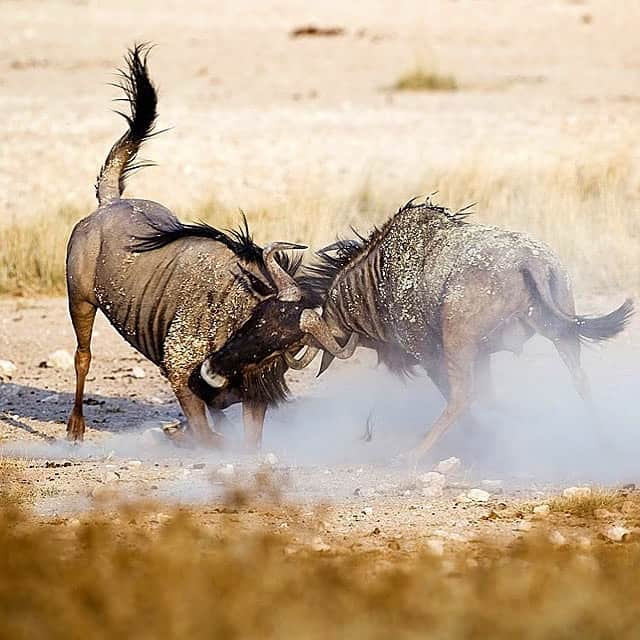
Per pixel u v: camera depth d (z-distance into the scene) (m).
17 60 126.75
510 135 88.06
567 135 87.00
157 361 39.28
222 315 37.22
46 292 59.16
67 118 97.25
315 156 82.31
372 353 49.50
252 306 36.97
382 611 22.42
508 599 22.80
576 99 106.50
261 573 24.16
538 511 30.58
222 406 38.12
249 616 22.16
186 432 38.50
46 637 21.78
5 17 157.62
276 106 104.50
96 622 22.17
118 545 27.02
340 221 62.00
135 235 38.97
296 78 121.12
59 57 129.12
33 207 68.12
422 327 35.88
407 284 35.81
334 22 161.75
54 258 59.78
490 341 35.31
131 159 42.28
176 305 37.72
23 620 22.20
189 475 34.66
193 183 74.12
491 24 160.38
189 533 27.44
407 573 24.45
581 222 59.81
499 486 33.41
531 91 111.88
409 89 113.75
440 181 68.00
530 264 34.56
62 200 69.75
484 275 34.66
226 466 34.88
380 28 156.12
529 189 65.44
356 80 120.19
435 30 155.00
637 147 81.69
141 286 38.44
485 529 29.36
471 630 21.80
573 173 69.06
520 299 34.72
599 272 55.88
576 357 35.62
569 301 35.06
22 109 101.00
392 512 30.92
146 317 38.53
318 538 28.11
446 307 34.84
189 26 154.62
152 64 126.69
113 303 39.12
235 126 94.12
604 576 24.23
